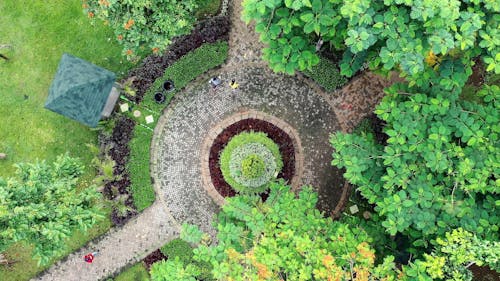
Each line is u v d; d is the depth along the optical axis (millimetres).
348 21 15414
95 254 24312
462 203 17031
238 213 18188
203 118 24406
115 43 24484
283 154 24031
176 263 17469
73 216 18391
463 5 16031
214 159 24109
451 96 17672
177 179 24406
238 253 16359
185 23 21016
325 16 15414
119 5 20016
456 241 15969
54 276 24391
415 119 17703
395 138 17578
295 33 17562
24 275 24312
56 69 24516
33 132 24531
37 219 18062
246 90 24359
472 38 14805
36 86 24547
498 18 15344
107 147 23984
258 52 24359
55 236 17578
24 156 24531
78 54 24484
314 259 16078
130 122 24266
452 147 17281
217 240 24141
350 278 16375
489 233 16719
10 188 17438
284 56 17594
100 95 22047
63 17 24531
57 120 24500
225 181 23984
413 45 15234
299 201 18422
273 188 19781
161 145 24438
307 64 18453
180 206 24391
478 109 17688
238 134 24000
